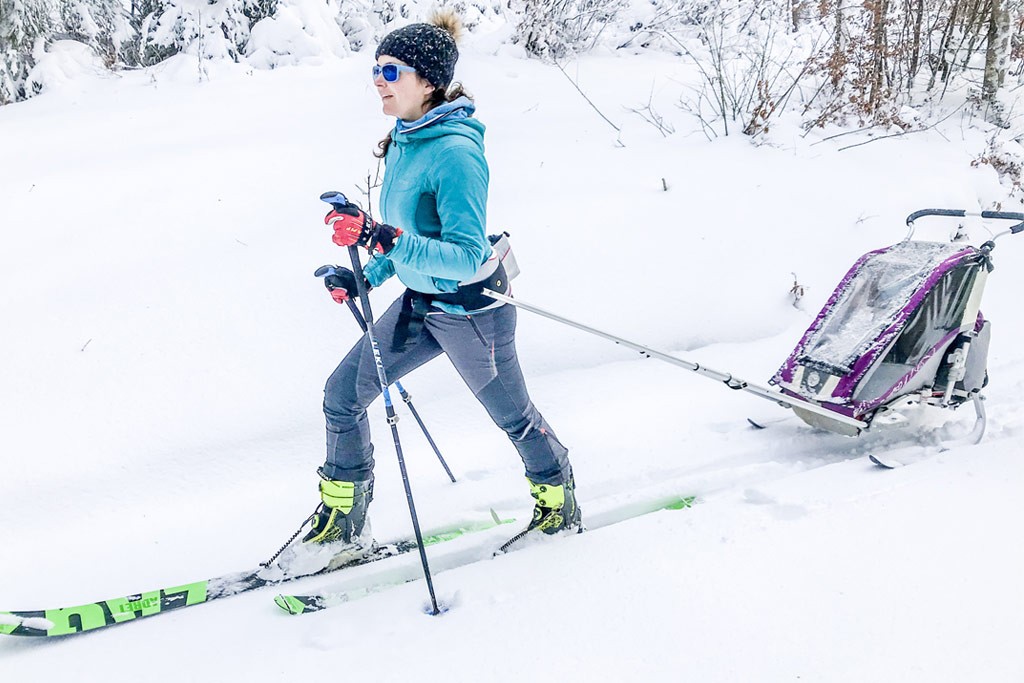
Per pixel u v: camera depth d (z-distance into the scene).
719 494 3.36
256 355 4.00
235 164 5.54
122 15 8.61
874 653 2.26
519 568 2.77
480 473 3.56
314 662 2.37
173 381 3.82
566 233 4.97
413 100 2.44
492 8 9.78
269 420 3.76
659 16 8.88
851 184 5.81
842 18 7.44
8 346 3.86
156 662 2.43
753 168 5.86
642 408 4.05
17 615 2.52
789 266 5.07
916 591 2.51
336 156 5.70
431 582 2.57
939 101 7.71
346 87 7.20
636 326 4.59
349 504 2.80
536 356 4.34
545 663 2.30
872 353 3.48
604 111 6.76
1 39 7.42
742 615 2.45
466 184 2.37
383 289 4.45
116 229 4.76
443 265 2.33
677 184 5.57
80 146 5.95
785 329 4.78
